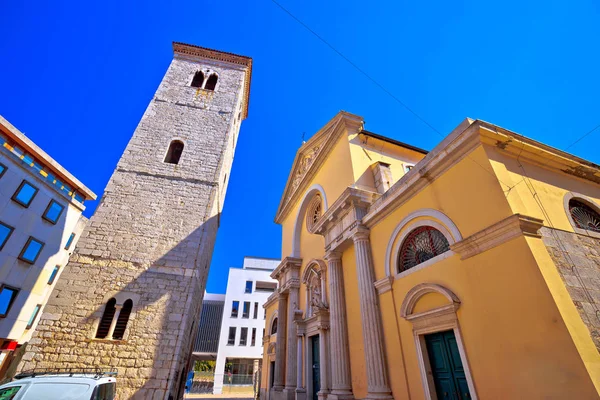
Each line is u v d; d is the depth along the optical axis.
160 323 12.47
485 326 6.04
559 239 6.45
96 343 11.52
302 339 14.22
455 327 6.66
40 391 6.51
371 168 12.88
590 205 8.09
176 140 18.58
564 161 7.97
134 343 11.80
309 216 17.08
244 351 40.81
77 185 16.22
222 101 21.81
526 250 5.60
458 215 7.24
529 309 5.32
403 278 8.55
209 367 43.22
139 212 15.15
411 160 14.59
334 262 11.87
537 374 4.98
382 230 9.85
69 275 12.65
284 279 17.72
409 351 7.84
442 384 6.99
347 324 10.79
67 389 6.63
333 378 10.10
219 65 24.78
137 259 13.77
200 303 18.31
